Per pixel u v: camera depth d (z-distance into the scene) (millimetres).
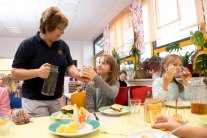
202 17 2471
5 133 868
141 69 3219
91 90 1632
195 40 2049
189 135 742
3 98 1412
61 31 1415
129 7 4352
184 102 1439
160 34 3346
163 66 1740
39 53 1442
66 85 4004
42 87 1262
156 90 1562
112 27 5438
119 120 1072
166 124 790
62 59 1539
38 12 4727
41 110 1390
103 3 4312
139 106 1161
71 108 1160
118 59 4113
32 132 888
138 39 3910
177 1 2930
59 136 829
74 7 4484
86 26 6012
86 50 8023
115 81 1689
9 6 4344
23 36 7168
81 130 871
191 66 2078
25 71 1310
